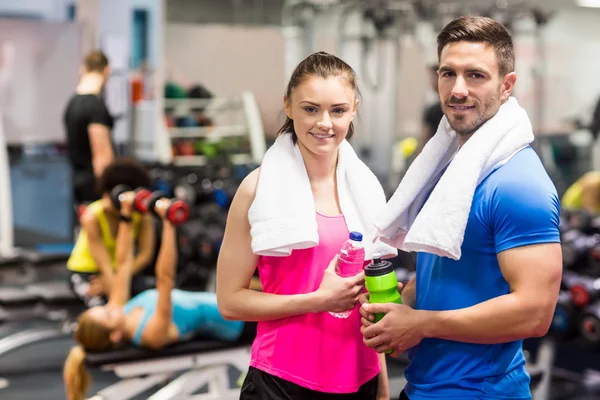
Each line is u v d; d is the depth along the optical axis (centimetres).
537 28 765
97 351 308
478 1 814
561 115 938
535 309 150
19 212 709
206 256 502
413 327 157
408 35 808
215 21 961
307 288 176
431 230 155
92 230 372
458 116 157
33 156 713
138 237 396
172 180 629
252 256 177
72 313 447
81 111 463
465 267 159
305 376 176
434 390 162
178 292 322
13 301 436
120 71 718
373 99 830
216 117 902
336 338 177
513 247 151
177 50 888
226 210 626
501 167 155
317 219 178
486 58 154
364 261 180
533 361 438
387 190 698
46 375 429
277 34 898
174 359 318
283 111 188
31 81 695
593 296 391
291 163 175
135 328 311
